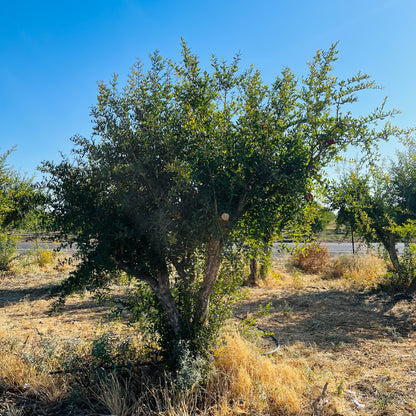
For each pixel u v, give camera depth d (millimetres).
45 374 4586
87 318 7934
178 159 4270
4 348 5453
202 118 4242
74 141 4305
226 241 4281
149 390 4027
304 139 4309
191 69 4230
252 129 4098
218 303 4992
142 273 4371
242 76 4289
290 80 4254
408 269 10172
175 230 4117
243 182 4062
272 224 4391
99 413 3975
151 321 4805
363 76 4148
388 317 7961
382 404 4109
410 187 9852
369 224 9758
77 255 4367
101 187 4289
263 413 3990
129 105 4348
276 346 6207
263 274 11969
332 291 10734
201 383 4316
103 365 4605
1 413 3977
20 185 10555
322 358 5605
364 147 4332
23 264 14445
